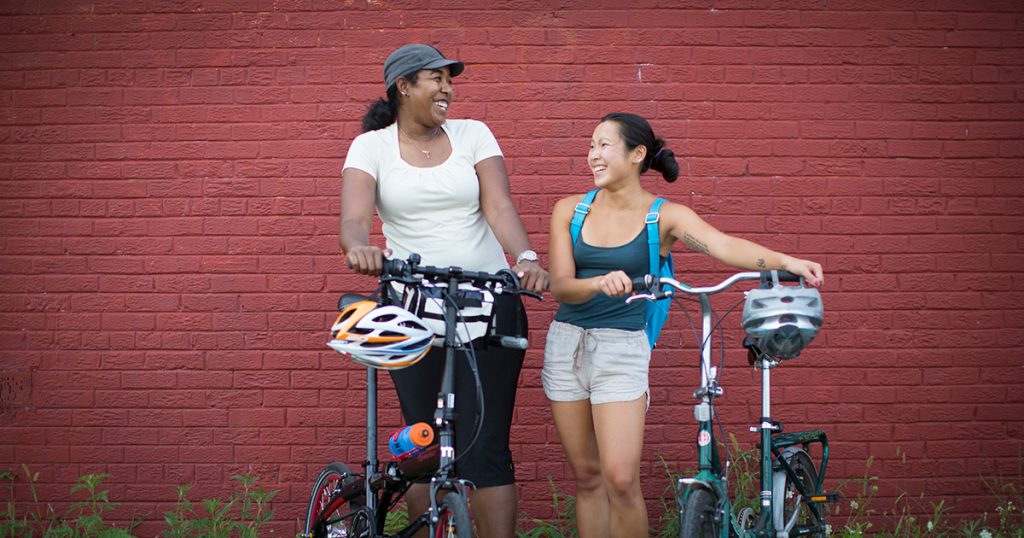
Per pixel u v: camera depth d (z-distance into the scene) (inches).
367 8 214.5
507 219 166.6
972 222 215.0
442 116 167.2
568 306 167.0
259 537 212.4
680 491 179.3
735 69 215.2
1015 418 214.2
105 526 211.9
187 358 213.9
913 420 214.8
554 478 213.3
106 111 215.0
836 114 215.3
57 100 215.0
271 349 214.4
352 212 162.7
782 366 215.5
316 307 214.4
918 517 213.6
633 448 158.9
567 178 213.8
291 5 215.0
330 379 214.2
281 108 214.7
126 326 213.9
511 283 144.0
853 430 215.0
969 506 213.9
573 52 214.5
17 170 214.4
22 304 213.6
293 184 214.7
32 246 214.2
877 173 215.2
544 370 169.5
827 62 215.3
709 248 159.0
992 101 215.8
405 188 166.4
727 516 153.3
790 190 215.0
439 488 140.4
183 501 212.1
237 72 215.0
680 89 214.7
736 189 214.7
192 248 214.5
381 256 141.7
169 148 214.8
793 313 147.0
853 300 215.0
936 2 215.8
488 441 164.1
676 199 214.5
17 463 212.5
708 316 159.6
